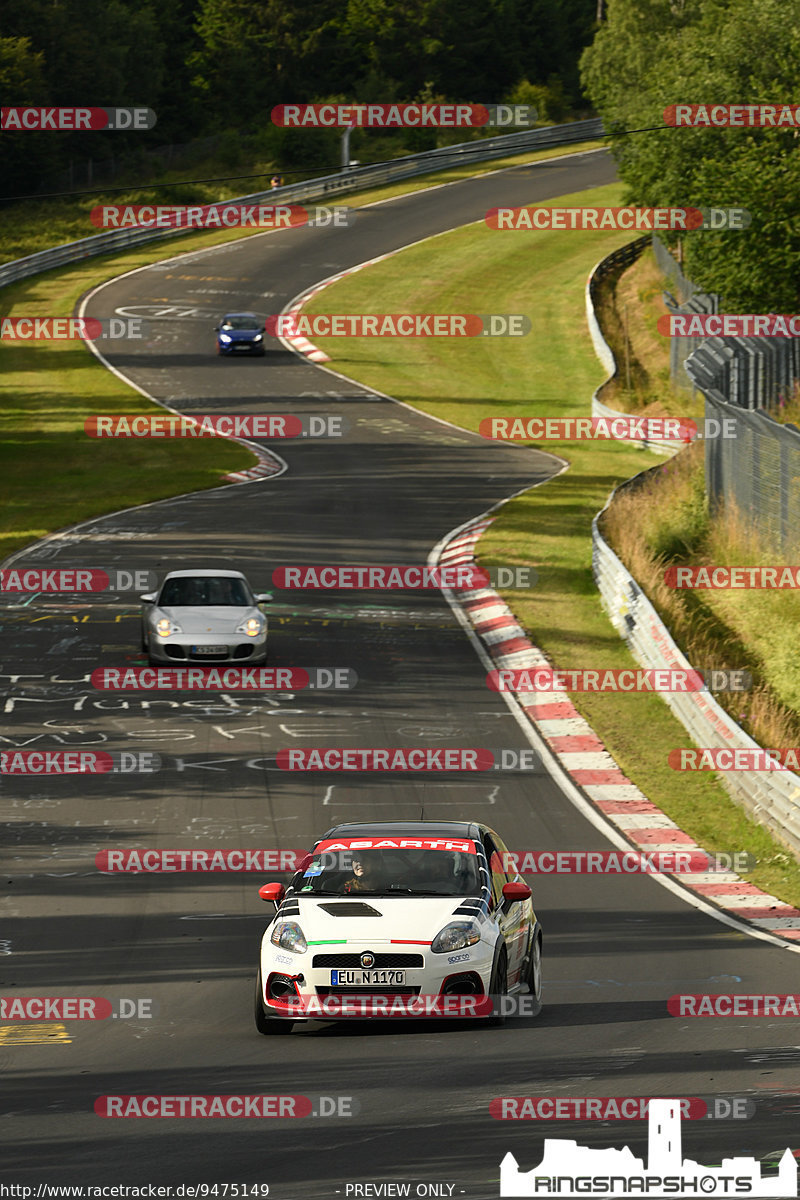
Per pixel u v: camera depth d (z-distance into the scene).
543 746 82.50
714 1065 36.56
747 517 115.56
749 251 156.75
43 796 72.81
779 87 163.50
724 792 75.50
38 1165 29.73
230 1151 30.34
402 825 48.03
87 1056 39.25
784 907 57.09
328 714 87.81
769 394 142.25
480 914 41.84
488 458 190.12
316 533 143.62
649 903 57.66
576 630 107.75
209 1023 42.91
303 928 41.44
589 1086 34.62
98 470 181.25
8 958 50.66
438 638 106.56
